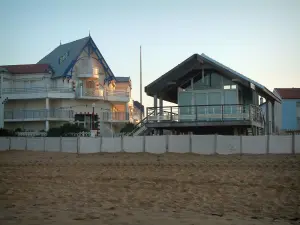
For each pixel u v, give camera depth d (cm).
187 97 3222
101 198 1376
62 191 1543
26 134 4791
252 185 1636
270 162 2317
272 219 1047
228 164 2291
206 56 3027
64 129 4541
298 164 2222
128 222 941
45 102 5131
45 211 1095
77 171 2197
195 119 3062
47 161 2752
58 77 5166
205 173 1988
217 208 1205
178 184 1688
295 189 1536
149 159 2648
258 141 2794
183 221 967
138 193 1483
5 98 4916
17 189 1599
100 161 2620
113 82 5841
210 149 2888
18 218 970
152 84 3136
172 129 3334
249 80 2927
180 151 2970
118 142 3203
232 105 2983
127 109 5691
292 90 5216
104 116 5388
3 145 3884
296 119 4978
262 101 4722
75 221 941
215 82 3188
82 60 5372
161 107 3112
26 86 5234
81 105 5256
